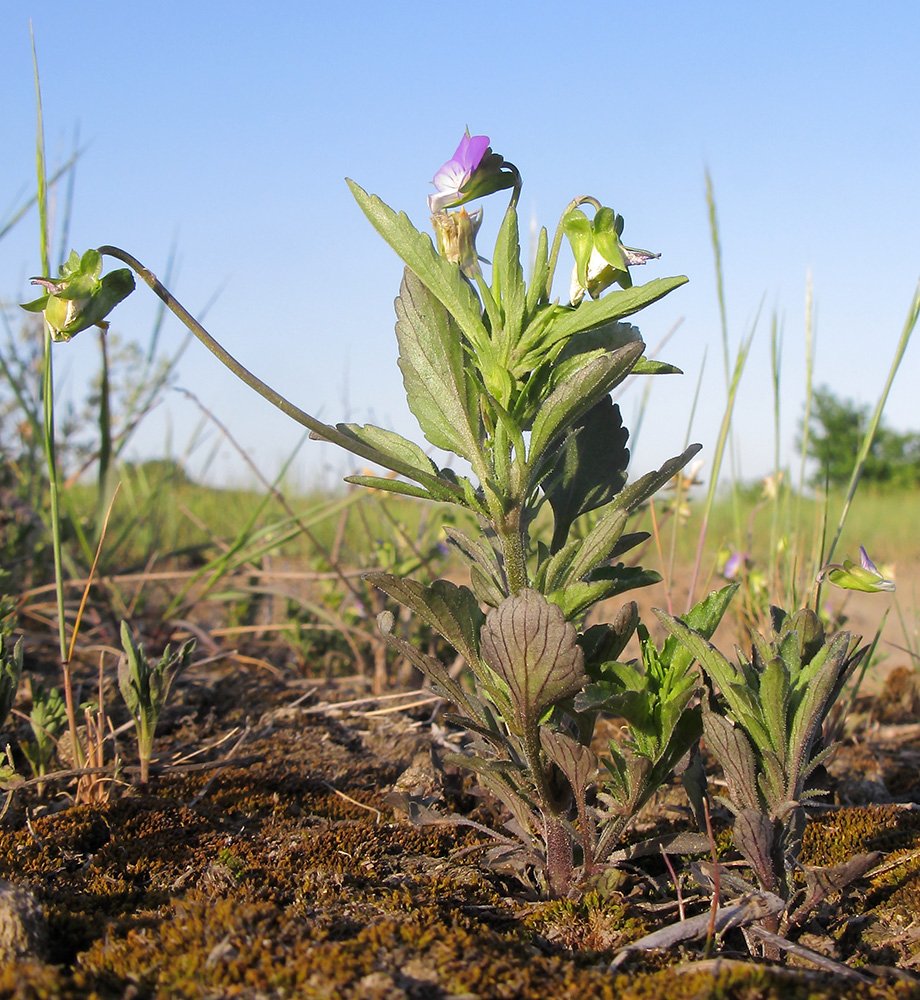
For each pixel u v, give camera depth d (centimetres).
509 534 16
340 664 37
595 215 16
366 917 15
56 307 16
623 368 15
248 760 24
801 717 15
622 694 15
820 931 16
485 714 18
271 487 37
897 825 20
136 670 22
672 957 15
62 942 15
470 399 16
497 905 17
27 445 45
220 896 16
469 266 16
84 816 20
